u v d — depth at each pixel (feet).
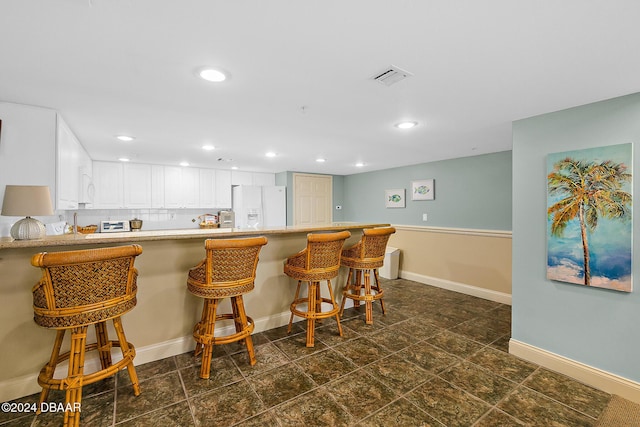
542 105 7.14
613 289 6.49
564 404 6.08
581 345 6.97
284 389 6.37
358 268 10.02
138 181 16.24
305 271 8.38
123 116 8.11
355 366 7.34
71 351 5.22
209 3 3.65
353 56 4.99
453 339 8.98
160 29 4.21
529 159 7.95
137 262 7.37
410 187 17.20
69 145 9.07
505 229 13.01
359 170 19.60
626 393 6.27
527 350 7.78
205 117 8.28
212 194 18.53
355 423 5.42
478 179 14.02
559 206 7.27
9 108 7.00
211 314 6.91
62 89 6.30
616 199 6.43
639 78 5.65
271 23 4.08
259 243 7.03
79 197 10.96
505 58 5.01
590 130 6.88
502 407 5.94
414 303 12.53
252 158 14.97
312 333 8.36
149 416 5.53
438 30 4.23
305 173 20.33
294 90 6.41
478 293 13.58
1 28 4.14
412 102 7.12
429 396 6.23
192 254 8.07
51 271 4.76
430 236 15.83
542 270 7.62
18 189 6.00
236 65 5.31
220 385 6.49
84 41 4.51
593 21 3.97
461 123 8.72
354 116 8.16
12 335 6.07
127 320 7.26
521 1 3.59
